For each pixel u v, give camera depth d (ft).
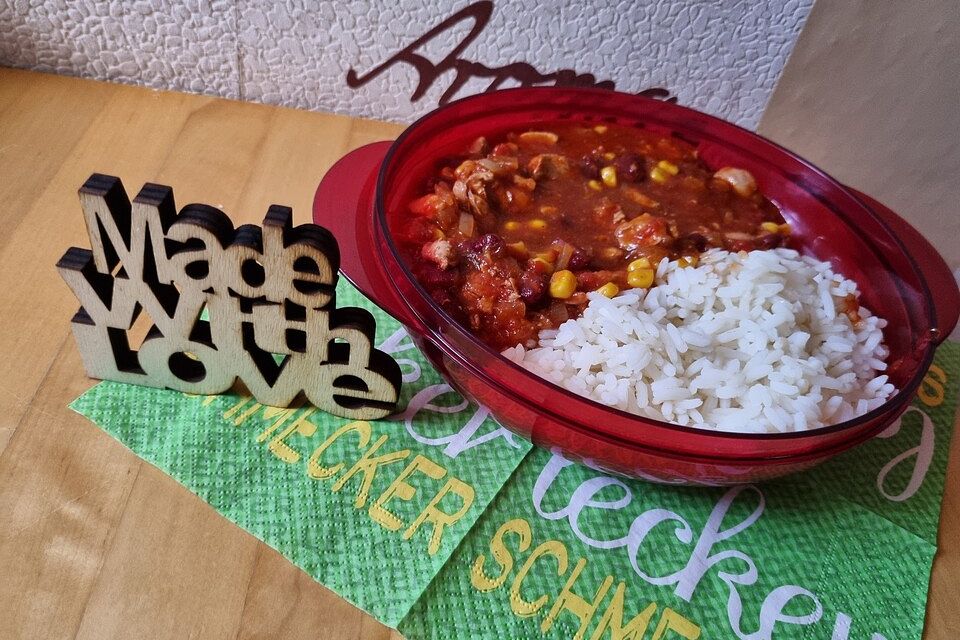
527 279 3.13
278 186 4.07
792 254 3.52
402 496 2.84
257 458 2.87
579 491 2.98
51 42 4.31
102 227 2.53
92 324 2.82
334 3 4.11
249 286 2.61
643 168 3.79
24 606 2.40
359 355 2.80
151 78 4.49
